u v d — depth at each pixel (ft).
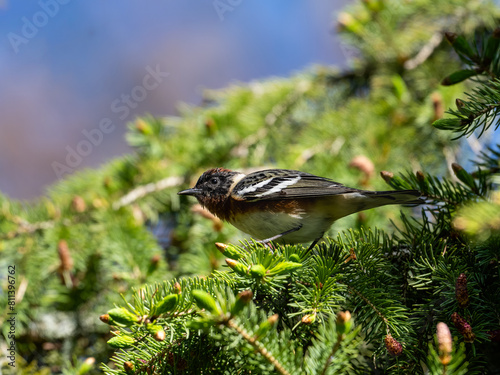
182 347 13.32
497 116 15.42
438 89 27.40
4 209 24.49
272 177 20.48
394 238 16.44
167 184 27.12
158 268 22.04
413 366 13.84
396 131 26.76
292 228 19.92
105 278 24.59
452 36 16.81
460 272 14.29
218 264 22.24
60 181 26.96
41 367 23.91
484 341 14.23
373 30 30.14
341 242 15.87
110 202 25.79
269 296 14.87
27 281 23.34
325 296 13.94
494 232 11.66
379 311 14.26
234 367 13.69
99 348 24.16
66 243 24.08
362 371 15.29
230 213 21.11
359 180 24.75
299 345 13.47
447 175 26.12
